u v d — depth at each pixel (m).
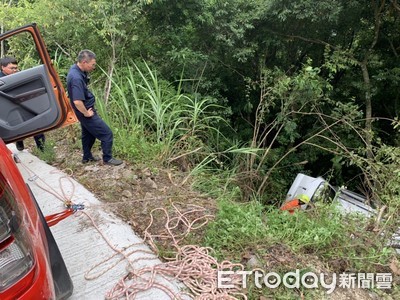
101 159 4.82
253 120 9.34
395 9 7.93
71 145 5.40
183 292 2.55
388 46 8.77
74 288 2.62
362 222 3.56
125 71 6.80
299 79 6.80
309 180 6.29
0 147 2.15
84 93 4.19
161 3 7.13
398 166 4.04
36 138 5.05
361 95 8.66
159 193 4.01
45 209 3.61
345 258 3.04
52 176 4.31
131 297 2.50
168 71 7.75
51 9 6.81
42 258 1.74
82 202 3.67
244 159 6.64
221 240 3.11
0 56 8.37
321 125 8.31
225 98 8.28
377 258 3.07
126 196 3.89
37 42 3.55
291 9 7.46
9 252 1.56
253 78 8.82
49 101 3.66
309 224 3.36
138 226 3.36
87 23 6.88
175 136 5.71
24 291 1.58
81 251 2.99
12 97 3.54
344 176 7.76
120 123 5.62
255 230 3.16
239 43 8.24
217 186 4.86
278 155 8.19
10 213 1.64
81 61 4.06
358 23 8.17
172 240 3.16
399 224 3.48
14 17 7.27
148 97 6.12
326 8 7.29
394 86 8.59
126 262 2.84
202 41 8.09
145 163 4.77
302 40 8.70
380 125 9.29
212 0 7.59
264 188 6.57
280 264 2.87
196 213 3.57
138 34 7.57
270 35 8.29
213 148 6.40
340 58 7.78
